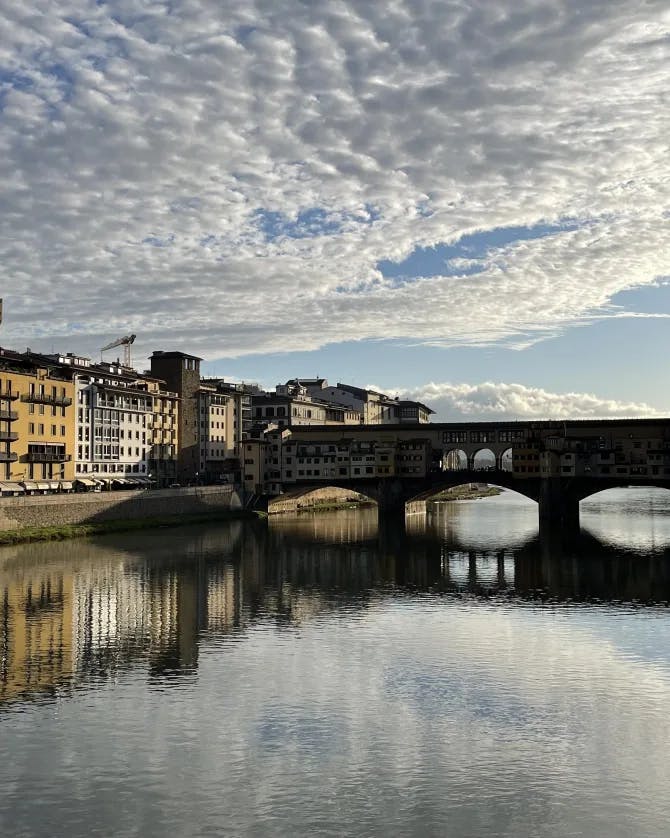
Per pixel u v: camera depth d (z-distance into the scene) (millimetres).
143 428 171625
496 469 169250
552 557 110500
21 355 141625
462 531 146000
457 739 43375
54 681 52406
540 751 41938
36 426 134375
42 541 116000
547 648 60531
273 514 180750
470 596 81375
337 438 182250
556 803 36719
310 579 91125
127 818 35250
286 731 44375
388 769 39875
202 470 193375
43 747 42156
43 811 35781
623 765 40375
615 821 35250
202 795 37250
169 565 99062
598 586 87438
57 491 136875
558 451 162250
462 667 55719
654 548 119750
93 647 60344
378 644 61656
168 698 49250
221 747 42281
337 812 35875
